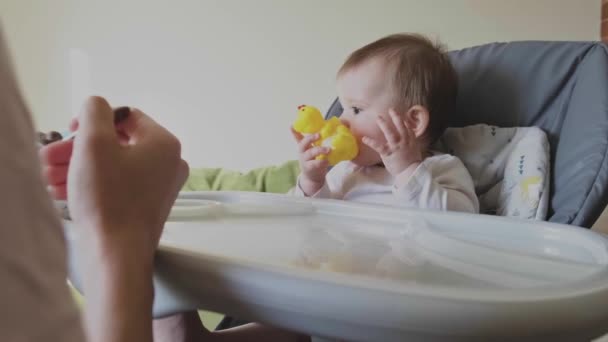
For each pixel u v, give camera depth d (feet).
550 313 1.11
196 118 6.67
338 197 3.43
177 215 2.14
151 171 1.33
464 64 3.51
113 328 1.12
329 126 3.19
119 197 1.25
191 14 6.47
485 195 3.23
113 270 1.18
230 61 6.39
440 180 3.05
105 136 1.25
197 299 1.35
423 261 1.58
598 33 5.12
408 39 3.65
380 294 1.13
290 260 1.56
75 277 1.40
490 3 5.34
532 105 3.21
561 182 2.76
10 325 0.52
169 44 6.63
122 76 6.89
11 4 7.08
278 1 6.07
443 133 3.59
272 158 6.40
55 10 6.98
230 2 6.28
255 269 1.26
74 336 0.58
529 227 1.93
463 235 1.98
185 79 6.63
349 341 1.20
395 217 2.16
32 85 7.20
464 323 1.09
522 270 1.49
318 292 1.17
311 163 3.14
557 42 3.23
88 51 6.95
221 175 5.75
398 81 3.39
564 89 3.12
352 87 3.48
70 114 7.12
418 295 1.11
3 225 0.53
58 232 0.61
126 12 6.73
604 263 1.53
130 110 1.49
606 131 2.61
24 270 0.54
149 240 1.30
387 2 5.65
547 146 3.02
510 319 1.09
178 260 1.35
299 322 1.21
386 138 3.07
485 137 3.33
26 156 0.57
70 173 1.23
